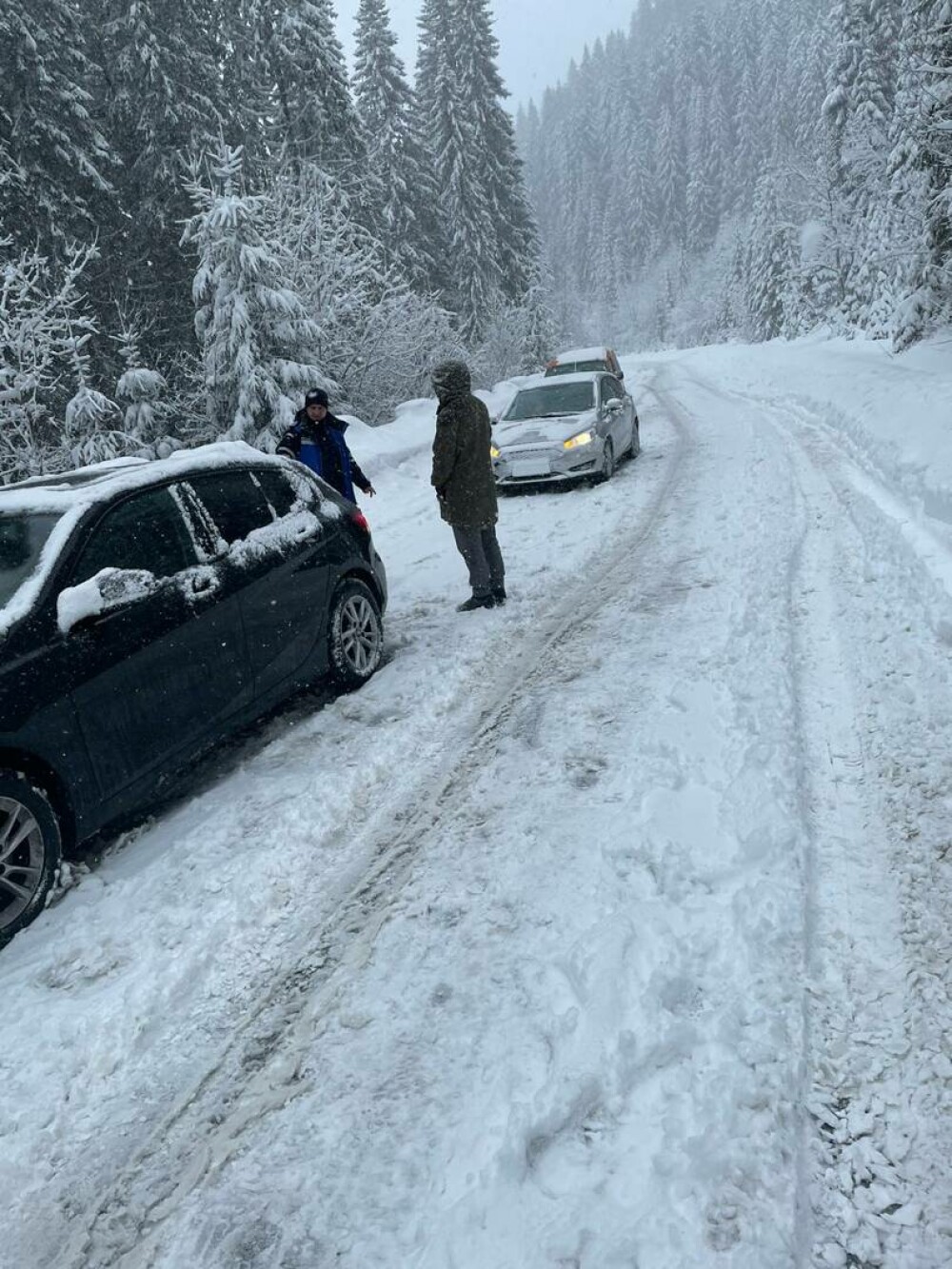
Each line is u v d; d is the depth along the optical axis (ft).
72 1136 7.00
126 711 11.08
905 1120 6.18
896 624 14.64
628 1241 5.41
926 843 9.06
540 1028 7.35
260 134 79.05
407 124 106.73
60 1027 8.15
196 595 12.51
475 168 115.96
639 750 11.89
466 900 9.34
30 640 10.19
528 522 28.19
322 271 52.85
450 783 11.96
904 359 52.31
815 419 40.91
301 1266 5.63
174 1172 6.55
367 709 14.82
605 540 24.20
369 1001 8.08
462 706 14.44
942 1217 5.50
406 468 43.11
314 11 78.43
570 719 13.26
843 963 7.69
